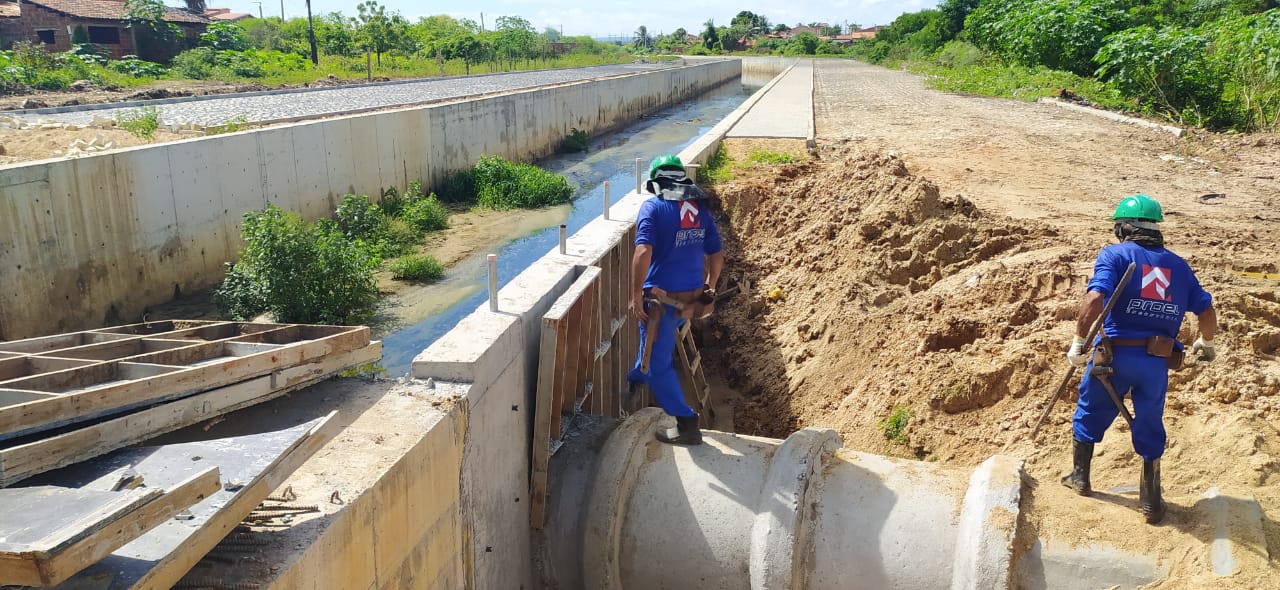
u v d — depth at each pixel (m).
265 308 11.96
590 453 6.05
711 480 5.64
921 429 7.10
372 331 11.90
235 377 4.10
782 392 9.43
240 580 3.11
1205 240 10.26
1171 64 24.09
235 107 22.81
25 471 3.06
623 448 5.78
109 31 39.38
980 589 4.66
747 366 10.41
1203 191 13.94
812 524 5.21
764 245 13.31
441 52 51.41
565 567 5.95
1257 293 7.68
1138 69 24.86
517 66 57.47
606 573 5.53
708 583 5.46
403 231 16.70
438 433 4.41
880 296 9.38
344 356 4.96
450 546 4.66
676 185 5.55
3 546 2.44
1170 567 4.52
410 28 54.66
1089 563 4.62
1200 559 4.48
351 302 12.20
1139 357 4.70
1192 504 4.88
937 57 55.81
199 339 5.09
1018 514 4.84
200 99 25.42
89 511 2.74
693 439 5.91
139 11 39.03
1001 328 7.59
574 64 65.44
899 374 7.79
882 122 23.59
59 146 13.70
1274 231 10.91
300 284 11.73
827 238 11.76
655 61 79.94
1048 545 4.73
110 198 11.71
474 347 5.08
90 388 3.75
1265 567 4.34
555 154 29.98
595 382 7.63
